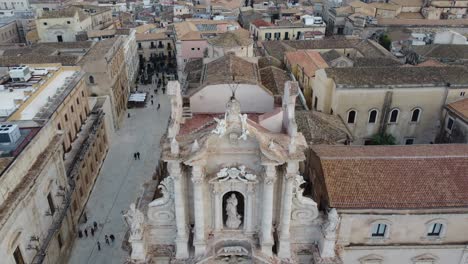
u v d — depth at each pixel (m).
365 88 55.06
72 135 54.94
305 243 34.62
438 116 58.47
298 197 32.28
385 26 106.94
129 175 60.22
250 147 29.06
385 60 74.00
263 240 31.70
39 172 37.28
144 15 133.38
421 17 126.31
